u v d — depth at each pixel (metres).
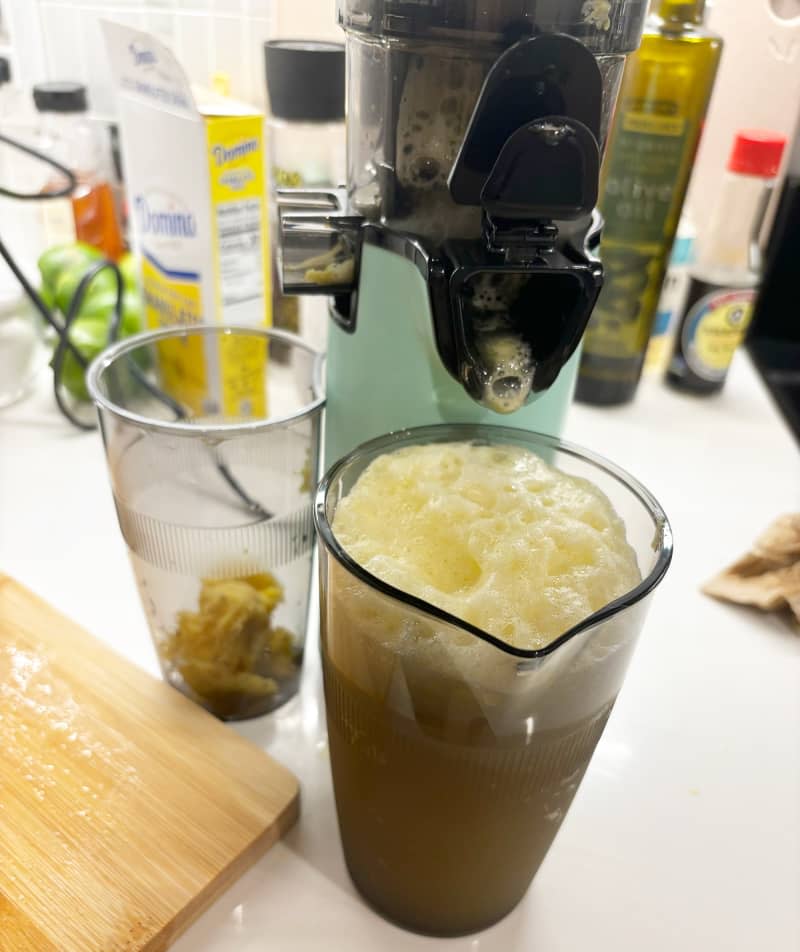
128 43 0.43
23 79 0.61
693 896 0.29
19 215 0.59
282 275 0.29
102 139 0.60
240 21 0.56
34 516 0.45
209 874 0.27
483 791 0.23
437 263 0.25
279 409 0.41
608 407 0.58
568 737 0.23
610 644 0.21
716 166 0.62
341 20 0.27
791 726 0.35
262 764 0.30
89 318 0.53
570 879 0.29
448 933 0.27
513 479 0.26
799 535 0.41
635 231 0.51
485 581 0.22
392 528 0.24
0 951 0.24
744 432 0.56
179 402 0.43
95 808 0.28
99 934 0.25
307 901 0.28
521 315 0.28
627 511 0.26
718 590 0.42
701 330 0.58
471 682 0.21
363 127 0.28
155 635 0.34
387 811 0.24
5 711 0.31
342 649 0.23
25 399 0.56
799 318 0.70
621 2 0.24
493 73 0.22
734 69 0.59
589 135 0.23
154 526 0.31
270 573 0.33
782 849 0.30
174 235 0.47
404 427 0.31
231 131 0.44
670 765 0.33
